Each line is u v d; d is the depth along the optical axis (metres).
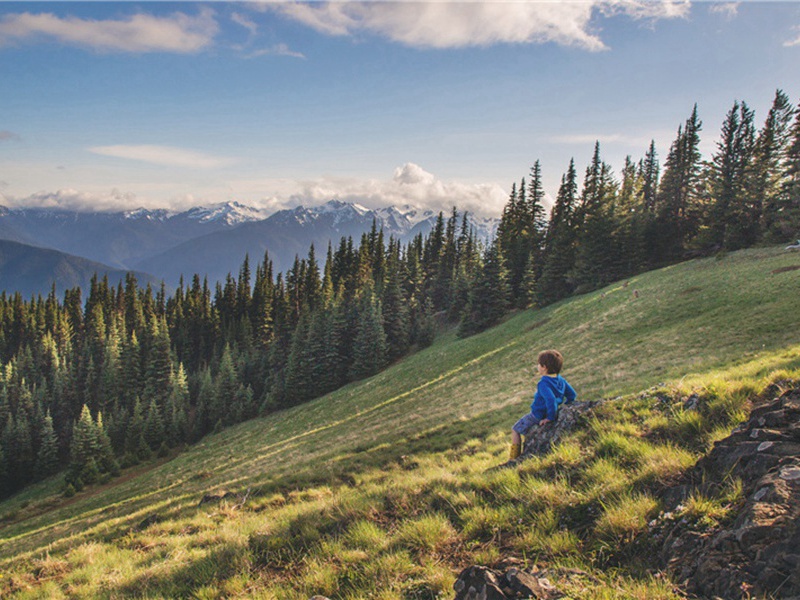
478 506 4.98
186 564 6.00
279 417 61.31
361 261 106.69
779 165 53.00
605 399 7.06
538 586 3.04
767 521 2.73
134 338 96.31
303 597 4.12
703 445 4.73
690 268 47.28
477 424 18.62
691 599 2.60
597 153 70.19
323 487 12.55
